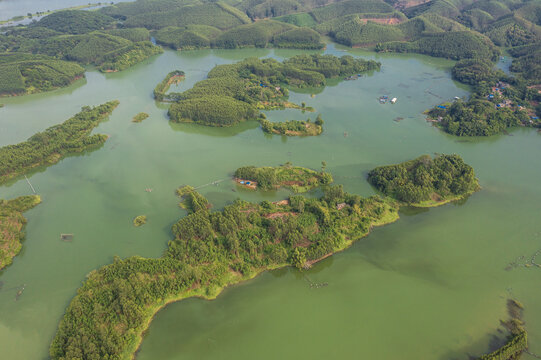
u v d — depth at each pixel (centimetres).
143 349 9862
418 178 15588
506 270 12275
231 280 11806
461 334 10244
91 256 12850
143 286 11006
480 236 13662
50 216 14800
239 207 14500
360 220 14112
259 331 10362
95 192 16250
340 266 12531
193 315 10775
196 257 12169
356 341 10094
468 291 11575
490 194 15800
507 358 9231
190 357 9700
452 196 15450
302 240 13075
